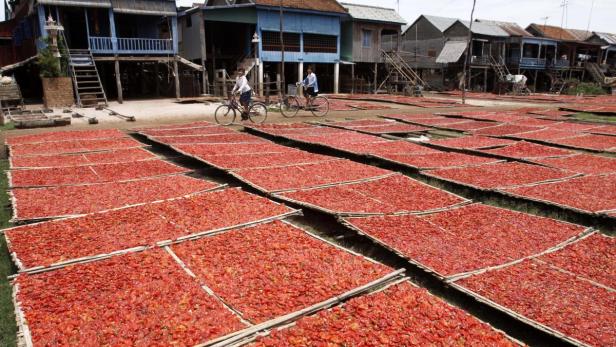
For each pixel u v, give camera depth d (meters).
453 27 41.03
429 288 4.30
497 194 7.14
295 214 5.73
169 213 5.59
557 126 14.95
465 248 4.77
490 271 4.22
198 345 3.00
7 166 8.34
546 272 4.25
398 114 17.98
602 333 3.28
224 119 15.55
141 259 4.29
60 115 15.48
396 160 8.84
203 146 9.84
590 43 49.38
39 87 24.58
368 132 12.60
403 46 45.56
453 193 7.39
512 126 14.62
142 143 10.62
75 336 3.06
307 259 4.39
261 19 26.72
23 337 3.05
